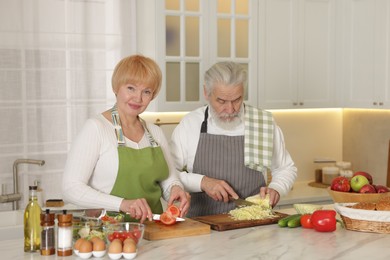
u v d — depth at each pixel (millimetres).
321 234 2836
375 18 5016
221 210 3404
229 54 4770
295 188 5246
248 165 3404
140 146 2945
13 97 4176
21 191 4227
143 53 4562
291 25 5055
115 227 2514
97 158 2826
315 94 5238
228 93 3242
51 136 4309
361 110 5562
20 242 2688
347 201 3246
